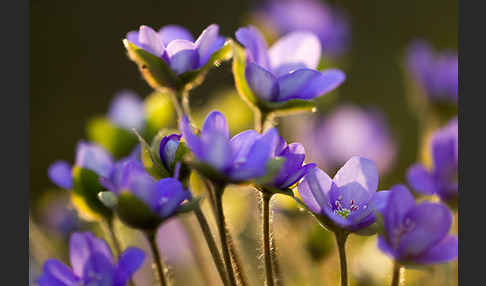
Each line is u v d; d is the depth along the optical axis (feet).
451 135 1.16
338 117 1.49
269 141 1.04
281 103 1.14
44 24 3.27
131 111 1.35
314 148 1.48
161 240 1.42
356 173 1.07
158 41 1.15
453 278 1.20
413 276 1.32
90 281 1.06
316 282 1.30
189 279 1.42
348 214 1.06
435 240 1.03
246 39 1.13
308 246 1.27
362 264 1.29
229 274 1.09
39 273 1.34
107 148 1.34
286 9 1.60
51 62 3.15
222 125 1.06
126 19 3.27
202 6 3.25
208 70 1.17
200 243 1.36
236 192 1.41
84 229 1.51
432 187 1.15
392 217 1.03
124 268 1.05
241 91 1.15
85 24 3.28
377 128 1.48
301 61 1.21
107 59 3.17
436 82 1.42
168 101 1.34
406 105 2.55
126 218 1.05
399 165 2.05
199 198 1.07
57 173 1.23
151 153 1.11
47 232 1.54
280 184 1.07
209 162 1.04
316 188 1.07
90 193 1.19
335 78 1.14
